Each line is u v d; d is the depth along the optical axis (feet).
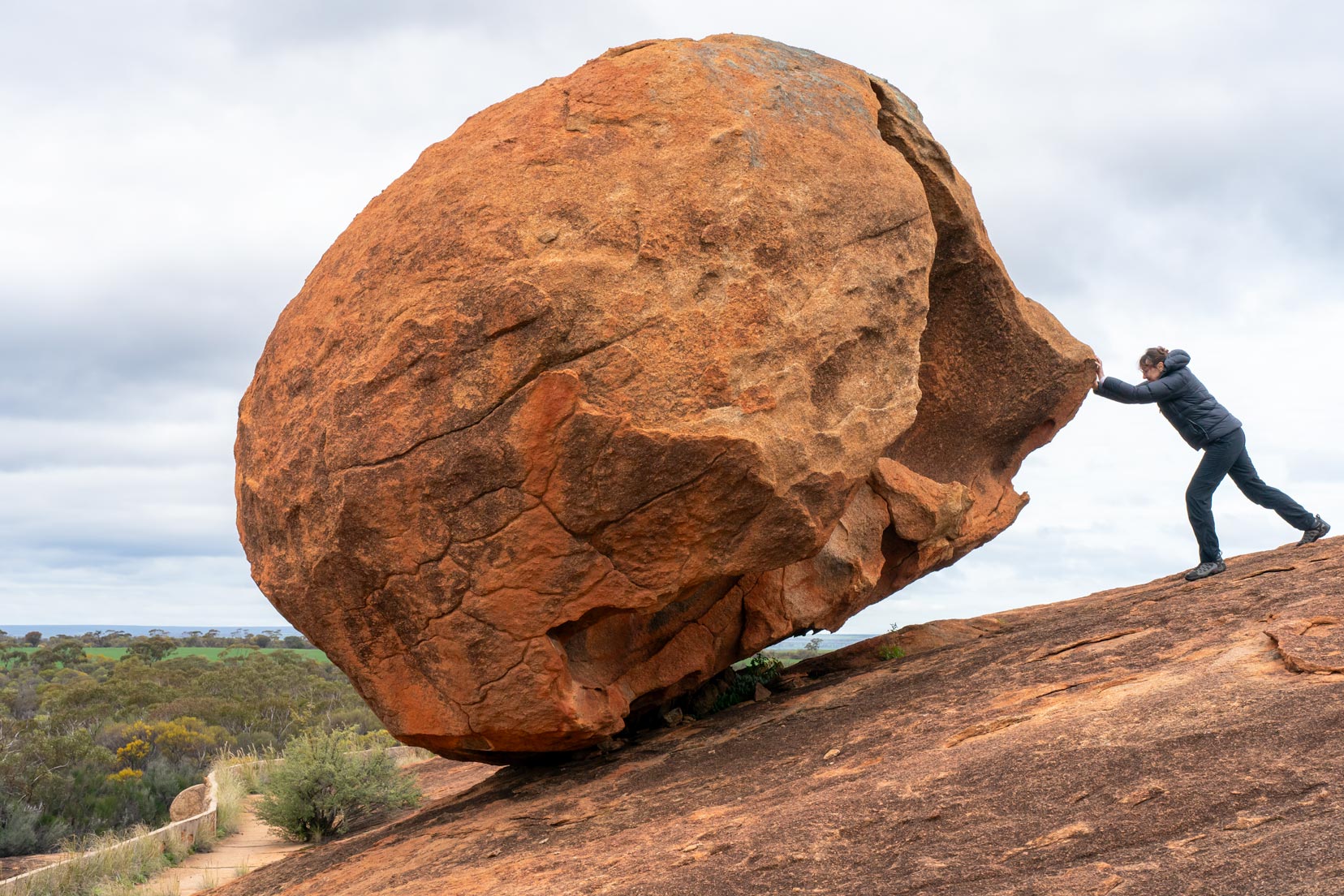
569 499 21.29
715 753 23.80
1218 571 27.96
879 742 20.36
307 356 24.75
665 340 21.70
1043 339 33.45
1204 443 28.48
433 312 22.08
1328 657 16.56
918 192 26.05
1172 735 15.20
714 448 20.99
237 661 151.53
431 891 19.34
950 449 34.76
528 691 22.65
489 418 21.33
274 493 24.52
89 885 37.52
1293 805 12.46
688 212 22.70
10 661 156.56
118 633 278.46
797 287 23.18
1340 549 25.90
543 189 22.91
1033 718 18.08
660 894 14.92
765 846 15.52
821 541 23.32
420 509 22.07
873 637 34.17
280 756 70.95
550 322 21.08
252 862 43.11
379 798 47.83
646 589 22.35
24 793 52.34
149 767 61.31
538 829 21.72
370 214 26.25
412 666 23.84
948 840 14.11
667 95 24.27
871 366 24.25
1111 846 12.80
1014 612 37.52
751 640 28.02
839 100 26.43
